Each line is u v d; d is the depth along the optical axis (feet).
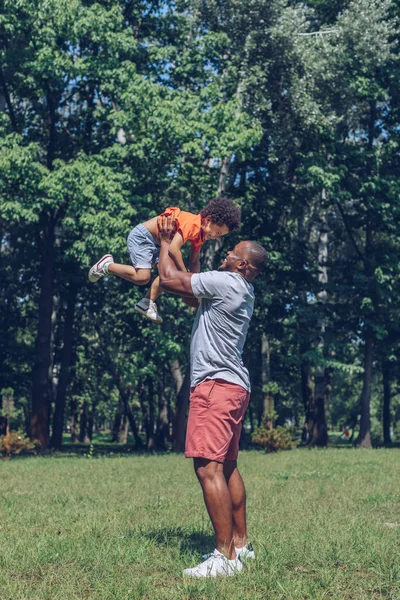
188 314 90.22
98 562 17.40
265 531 22.16
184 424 98.17
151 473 50.75
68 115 100.68
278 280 104.47
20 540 20.36
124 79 83.56
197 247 18.69
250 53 89.04
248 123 86.02
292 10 87.35
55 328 128.47
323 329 107.86
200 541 20.89
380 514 28.04
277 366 135.74
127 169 84.89
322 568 16.99
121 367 99.45
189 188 88.33
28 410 151.64
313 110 88.79
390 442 142.31
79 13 83.66
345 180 101.24
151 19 93.66
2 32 86.58
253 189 99.81
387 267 100.37
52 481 44.65
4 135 84.79
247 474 48.29
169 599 14.33
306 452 80.12
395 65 101.19
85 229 88.63
